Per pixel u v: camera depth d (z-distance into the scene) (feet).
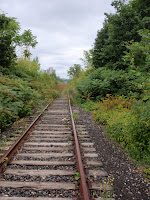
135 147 13.67
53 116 26.94
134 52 24.30
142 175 10.82
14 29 48.39
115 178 10.30
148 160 12.26
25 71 57.62
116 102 27.17
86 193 7.94
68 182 9.52
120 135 16.53
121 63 39.70
